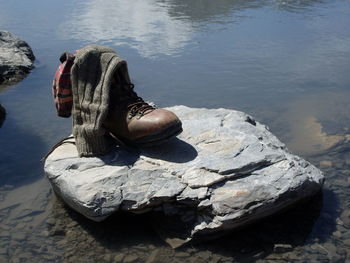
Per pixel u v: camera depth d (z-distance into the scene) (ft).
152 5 14.29
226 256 4.55
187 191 4.69
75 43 10.06
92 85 4.93
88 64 4.92
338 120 6.70
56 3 14.69
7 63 8.41
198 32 10.85
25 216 4.96
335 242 4.67
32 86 7.80
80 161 4.99
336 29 11.25
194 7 13.94
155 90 7.49
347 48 9.68
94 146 5.00
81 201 4.68
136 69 8.26
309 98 7.34
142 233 4.76
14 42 9.48
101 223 4.85
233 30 11.12
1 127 6.48
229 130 5.26
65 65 5.00
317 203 5.08
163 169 4.85
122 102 4.97
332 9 13.65
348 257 4.54
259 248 4.62
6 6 14.24
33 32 11.07
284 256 4.55
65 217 4.94
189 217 4.72
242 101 7.22
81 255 4.58
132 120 4.89
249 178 4.77
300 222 4.85
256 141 5.09
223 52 9.32
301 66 8.57
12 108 7.02
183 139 5.19
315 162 5.75
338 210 5.01
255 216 4.69
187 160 4.91
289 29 11.22
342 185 5.35
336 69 8.43
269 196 4.68
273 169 4.86
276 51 9.43
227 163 4.84
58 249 4.63
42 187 5.32
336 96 7.41
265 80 7.91
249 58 8.97
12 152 5.90
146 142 4.89
